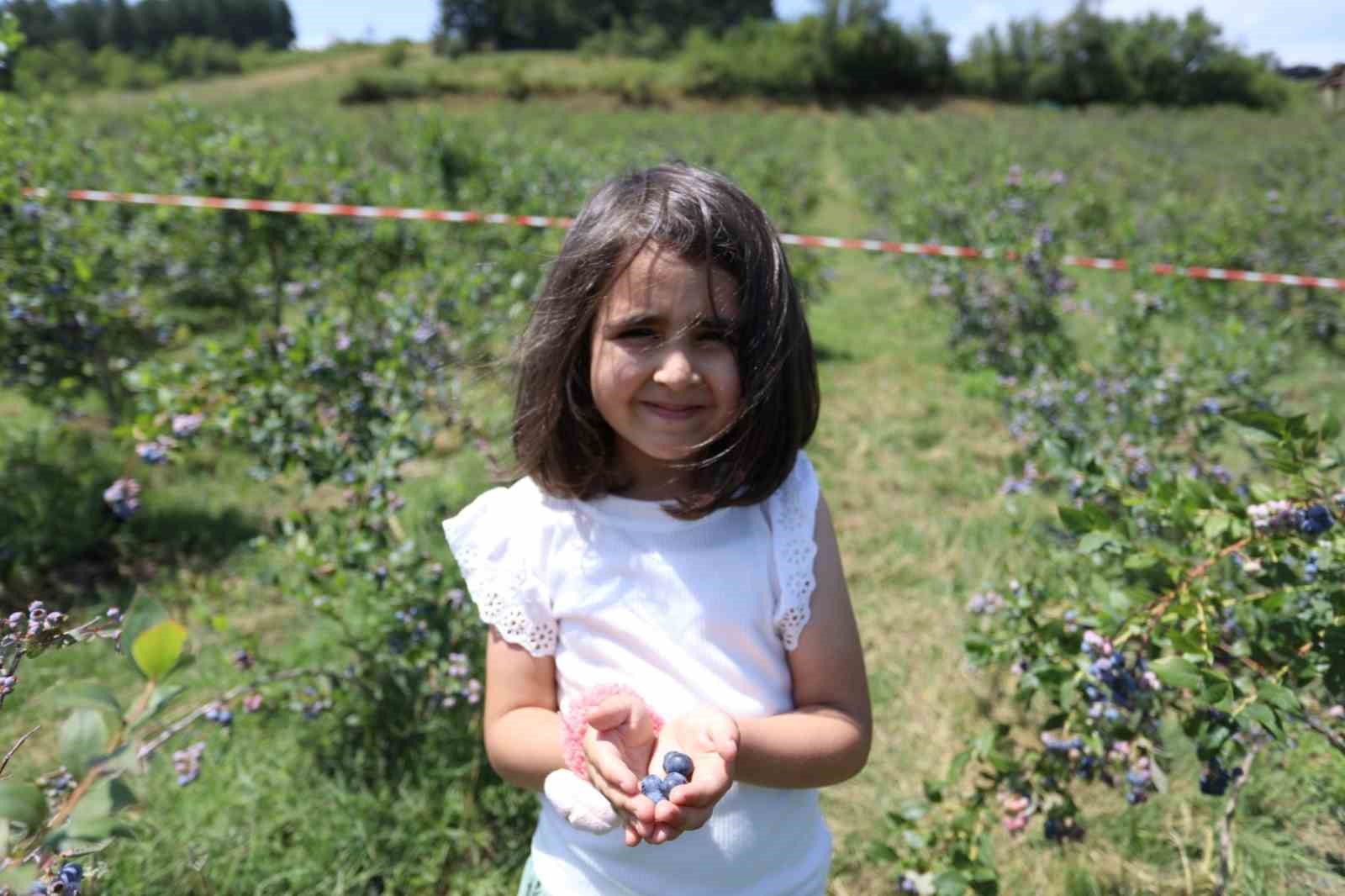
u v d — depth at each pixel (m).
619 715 1.12
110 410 4.69
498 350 3.87
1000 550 3.85
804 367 1.28
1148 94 46.28
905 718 2.90
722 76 50.66
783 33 52.38
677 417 1.19
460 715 2.60
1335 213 10.16
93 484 4.19
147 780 2.43
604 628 1.27
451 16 78.44
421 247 6.16
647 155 13.34
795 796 1.30
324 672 2.59
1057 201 13.08
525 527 1.33
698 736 1.11
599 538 1.29
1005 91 50.41
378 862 2.31
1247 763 2.13
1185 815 2.40
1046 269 6.21
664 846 1.24
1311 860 2.23
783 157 17.05
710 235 1.16
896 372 6.61
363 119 29.28
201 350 3.81
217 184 6.05
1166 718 2.65
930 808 2.17
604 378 1.20
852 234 13.56
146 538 3.95
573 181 10.08
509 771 1.28
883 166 17.42
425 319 3.67
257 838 2.34
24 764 2.55
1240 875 2.20
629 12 79.50
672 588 1.25
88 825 0.86
